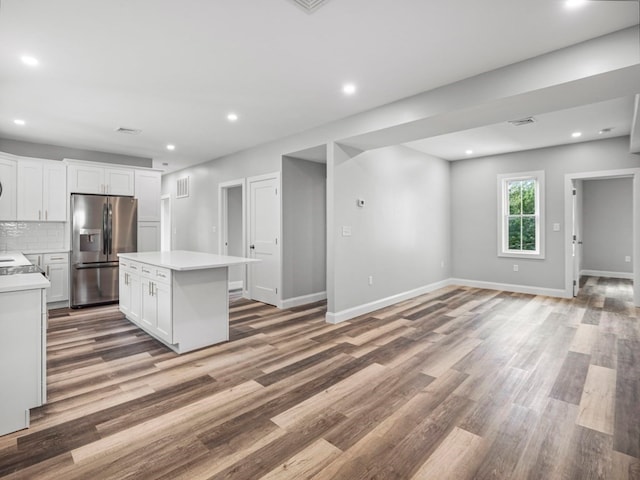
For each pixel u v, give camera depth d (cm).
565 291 554
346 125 402
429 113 327
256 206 544
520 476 163
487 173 635
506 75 278
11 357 201
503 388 250
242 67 282
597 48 237
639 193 485
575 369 282
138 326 400
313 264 548
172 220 796
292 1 200
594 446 184
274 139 502
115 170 539
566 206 551
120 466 170
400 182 539
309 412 219
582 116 403
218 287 347
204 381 262
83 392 245
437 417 213
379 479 161
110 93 332
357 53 261
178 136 484
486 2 200
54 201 498
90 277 503
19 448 183
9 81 304
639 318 430
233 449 183
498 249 625
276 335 373
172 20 218
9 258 384
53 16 211
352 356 312
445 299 550
